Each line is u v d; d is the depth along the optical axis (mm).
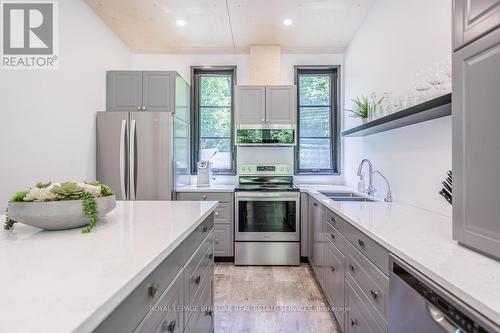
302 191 3316
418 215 1705
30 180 2287
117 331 690
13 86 2176
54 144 2525
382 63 2592
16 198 1134
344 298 1796
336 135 3914
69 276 719
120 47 3621
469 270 854
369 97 2656
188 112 3836
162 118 3072
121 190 3037
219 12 3006
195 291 1430
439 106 1372
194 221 1376
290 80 3930
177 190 3293
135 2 2889
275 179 3848
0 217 1463
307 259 3389
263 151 3926
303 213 3322
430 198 1831
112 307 619
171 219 1421
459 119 1035
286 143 3545
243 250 3277
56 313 546
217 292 2576
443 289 807
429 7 1839
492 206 895
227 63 3982
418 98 1704
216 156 4008
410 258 974
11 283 675
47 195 1121
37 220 1099
